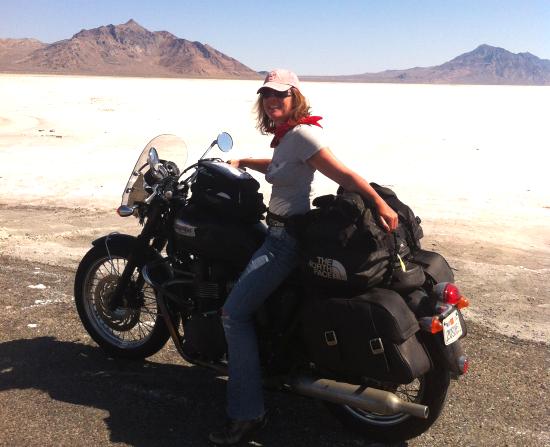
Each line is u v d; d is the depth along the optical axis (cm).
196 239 398
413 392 392
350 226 333
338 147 1742
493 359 472
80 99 4134
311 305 349
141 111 3070
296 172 354
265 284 363
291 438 380
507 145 1845
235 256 389
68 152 1608
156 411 407
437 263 377
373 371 333
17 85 6906
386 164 1456
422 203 1037
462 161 1516
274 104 353
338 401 353
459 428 385
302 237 351
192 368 468
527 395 423
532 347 493
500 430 383
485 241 803
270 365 384
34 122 2392
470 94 8275
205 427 390
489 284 635
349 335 335
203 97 4816
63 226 880
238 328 371
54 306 582
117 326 479
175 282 422
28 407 409
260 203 393
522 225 900
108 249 469
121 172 1324
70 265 700
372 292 340
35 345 502
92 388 436
